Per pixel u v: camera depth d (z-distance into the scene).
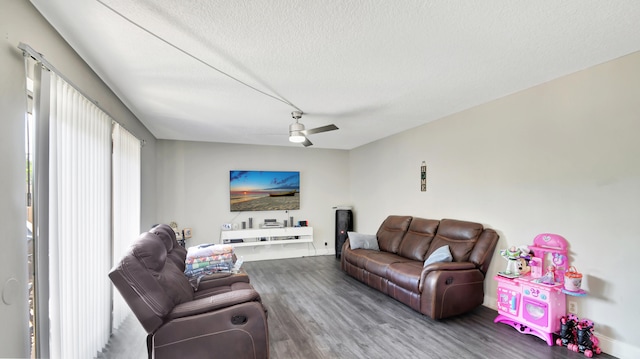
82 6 1.57
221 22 1.74
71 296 1.89
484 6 1.62
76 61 2.09
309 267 5.31
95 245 2.29
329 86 2.82
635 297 2.22
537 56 2.26
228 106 3.42
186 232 5.39
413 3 1.57
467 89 2.96
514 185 3.11
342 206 6.52
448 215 3.97
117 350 2.45
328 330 2.78
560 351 2.38
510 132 3.14
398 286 3.41
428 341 2.56
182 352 1.79
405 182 4.84
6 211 1.34
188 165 5.61
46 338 1.60
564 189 2.67
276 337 2.64
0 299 1.30
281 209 6.17
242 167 5.96
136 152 3.65
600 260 2.41
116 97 3.01
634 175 2.24
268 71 2.46
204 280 2.80
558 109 2.71
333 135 5.22
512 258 2.86
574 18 1.75
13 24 1.39
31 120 1.59
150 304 1.74
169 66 2.33
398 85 2.81
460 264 3.10
